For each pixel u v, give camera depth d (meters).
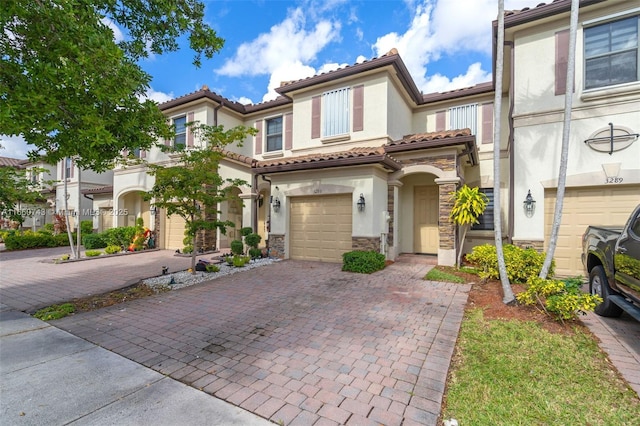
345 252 10.97
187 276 9.36
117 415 3.01
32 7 3.58
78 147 4.49
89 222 22.39
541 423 2.86
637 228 4.82
